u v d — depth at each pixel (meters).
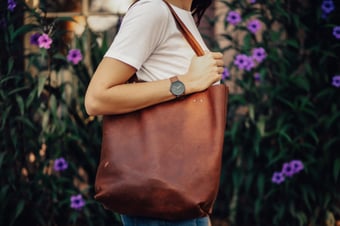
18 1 2.64
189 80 1.24
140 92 1.20
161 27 1.22
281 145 2.76
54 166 2.60
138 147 1.22
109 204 1.24
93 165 2.78
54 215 2.82
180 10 1.33
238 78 2.92
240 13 3.02
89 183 2.87
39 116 2.85
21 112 2.52
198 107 1.25
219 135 1.23
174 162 1.21
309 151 2.88
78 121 2.79
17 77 2.59
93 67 2.73
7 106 2.61
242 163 2.91
